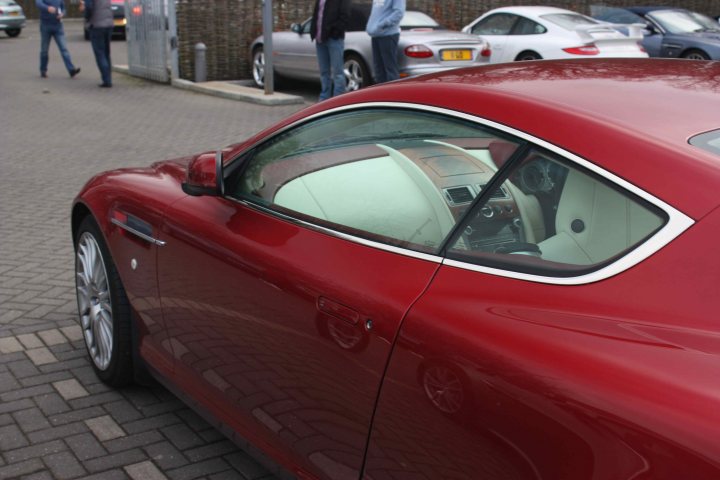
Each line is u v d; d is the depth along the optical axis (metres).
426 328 1.97
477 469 1.85
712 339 1.61
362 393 2.16
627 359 1.64
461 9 18.06
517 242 2.02
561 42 13.26
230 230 2.77
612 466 1.55
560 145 2.02
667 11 15.81
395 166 2.41
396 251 2.24
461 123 2.28
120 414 3.51
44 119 11.70
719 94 2.24
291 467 2.52
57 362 4.01
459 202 2.18
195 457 3.20
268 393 2.58
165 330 3.18
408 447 2.04
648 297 1.73
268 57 13.39
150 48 15.96
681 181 1.82
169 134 10.68
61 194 7.47
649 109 2.11
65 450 3.24
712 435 1.45
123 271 3.39
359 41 12.98
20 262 5.52
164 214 3.10
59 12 15.82
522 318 1.84
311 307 2.32
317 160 2.68
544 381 1.70
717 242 1.70
